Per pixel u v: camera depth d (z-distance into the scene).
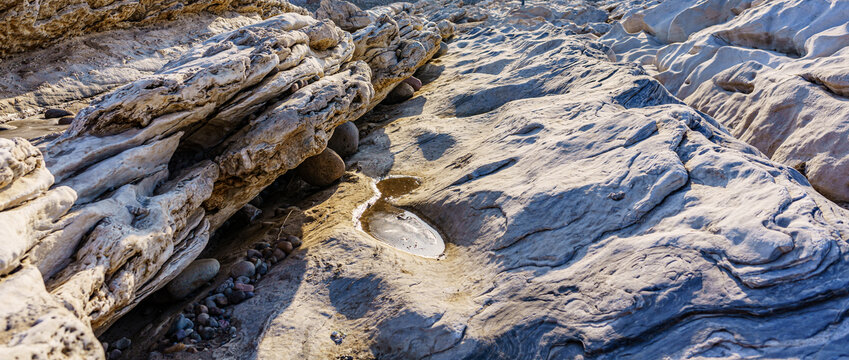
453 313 4.70
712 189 5.04
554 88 9.62
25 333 2.84
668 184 5.20
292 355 4.59
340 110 6.82
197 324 4.96
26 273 3.20
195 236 5.41
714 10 13.34
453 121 9.55
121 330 5.07
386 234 6.39
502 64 12.54
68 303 3.33
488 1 25.50
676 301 4.12
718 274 4.16
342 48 8.71
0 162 3.30
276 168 6.16
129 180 4.79
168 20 10.44
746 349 3.73
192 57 6.04
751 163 5.11
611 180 5.54
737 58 10.52
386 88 11.27
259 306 5.20
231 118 5.92
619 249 4.77
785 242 4.04
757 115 8.82
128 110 4.76
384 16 11.37
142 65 8.72
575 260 4.92
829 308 3.76
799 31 10.16
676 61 11.98
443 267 5.63
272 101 6.36
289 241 6.21
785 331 3.73
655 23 14.69
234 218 7.19
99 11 8.59
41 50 8.00
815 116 7.82
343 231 6.20
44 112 6.83
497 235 5.62
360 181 7.98
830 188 7.32
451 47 16.72
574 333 4.22
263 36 6.44
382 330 4.72
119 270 4.10
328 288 5.36
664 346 3.93
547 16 20.39
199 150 6.05
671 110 6.48
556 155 6.48
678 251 4.45
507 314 4.60
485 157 7.39
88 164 4.52
